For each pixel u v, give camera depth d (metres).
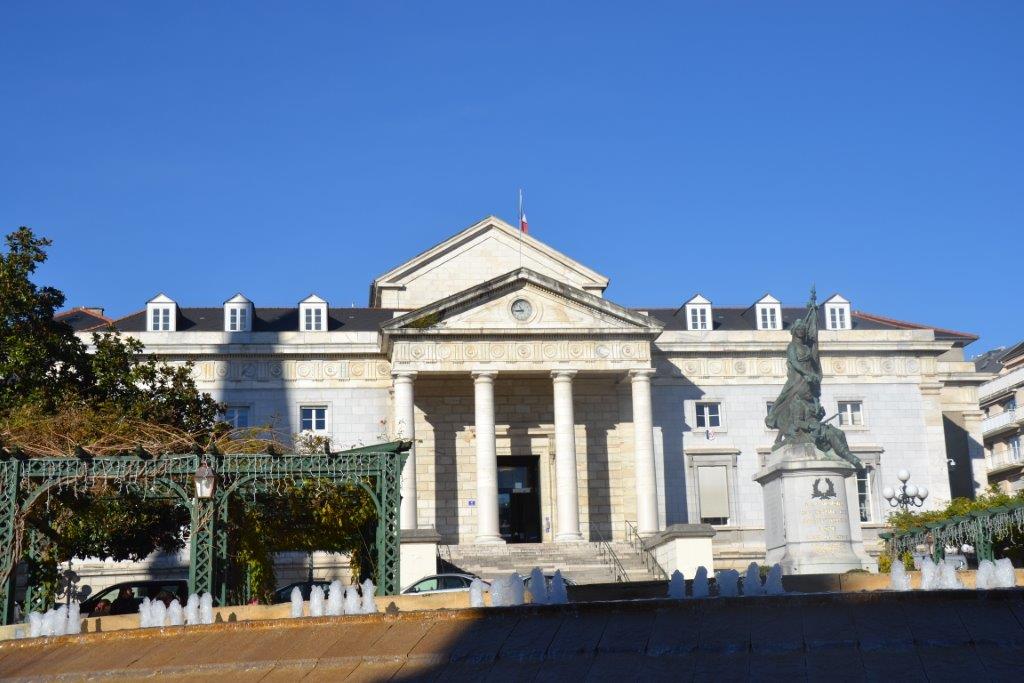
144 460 27.25
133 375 43.47
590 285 67.69
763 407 65.12
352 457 28.27
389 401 62.94
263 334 62.97
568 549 55.06
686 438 64.38
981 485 69.94
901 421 65.44
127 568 57.62
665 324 67.12
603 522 62.59
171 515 40.28
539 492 63.62
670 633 16.95
